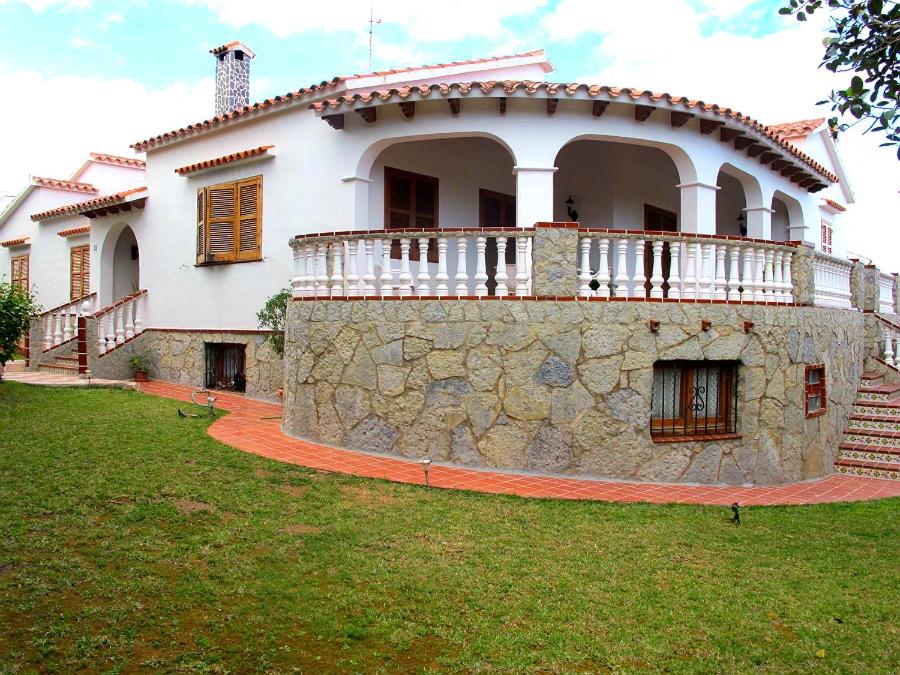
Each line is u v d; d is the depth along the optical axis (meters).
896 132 4.18
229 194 13.21
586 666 3.70
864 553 5.79
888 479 9.36
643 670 3.70
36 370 14.91
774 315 8.77
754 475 8.49
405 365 8.23
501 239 8.11
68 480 6.10
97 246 17.12
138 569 4.47
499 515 6.21
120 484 6.11
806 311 9.27
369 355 8.47
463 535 5.61
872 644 4.11
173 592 4.20
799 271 9.38
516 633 4.01
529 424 7.80
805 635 4.18
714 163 11.36
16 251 22.39
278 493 6.39
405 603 4.30
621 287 8.10
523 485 7.35
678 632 4.13
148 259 15.43
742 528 6.31
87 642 3.58
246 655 3.59
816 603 4.65
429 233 8.30
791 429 8.88
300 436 9.09
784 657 3.91
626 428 7.90
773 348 8.73
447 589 4.53
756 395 8.56
